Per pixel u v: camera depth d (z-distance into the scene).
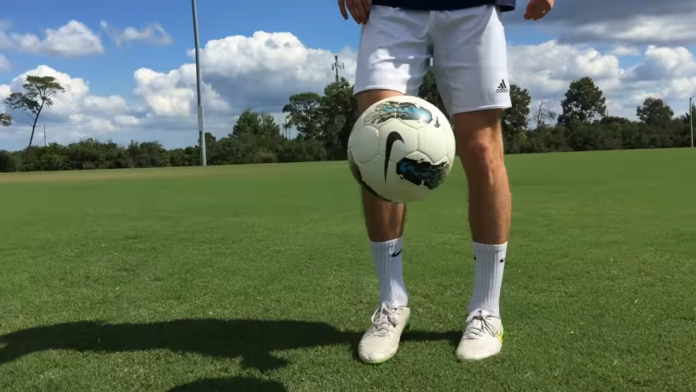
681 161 12.30
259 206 5.35
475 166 1.58
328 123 41.28
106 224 4.20
